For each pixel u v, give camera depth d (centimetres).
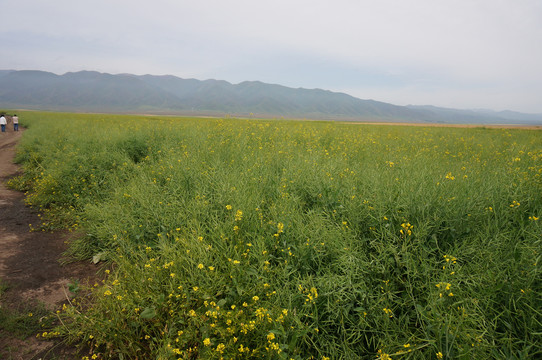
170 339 251
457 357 217
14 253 459
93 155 819
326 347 249
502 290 258
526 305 233
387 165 620
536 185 403
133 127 1259
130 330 276
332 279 283
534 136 1528
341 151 851
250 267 305
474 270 287
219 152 733
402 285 295
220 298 293
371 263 300
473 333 223
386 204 381
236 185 479
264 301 268
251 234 356
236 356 231
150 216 446
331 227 366
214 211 419
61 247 488
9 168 1128
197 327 262
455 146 1083
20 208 666
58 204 674
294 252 332
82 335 294
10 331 296
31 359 268
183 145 821
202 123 1412
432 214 359
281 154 730
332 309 265
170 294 276
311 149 818
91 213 515
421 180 445
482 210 367
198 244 332
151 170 663
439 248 328
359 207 394
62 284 384
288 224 362
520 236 324
